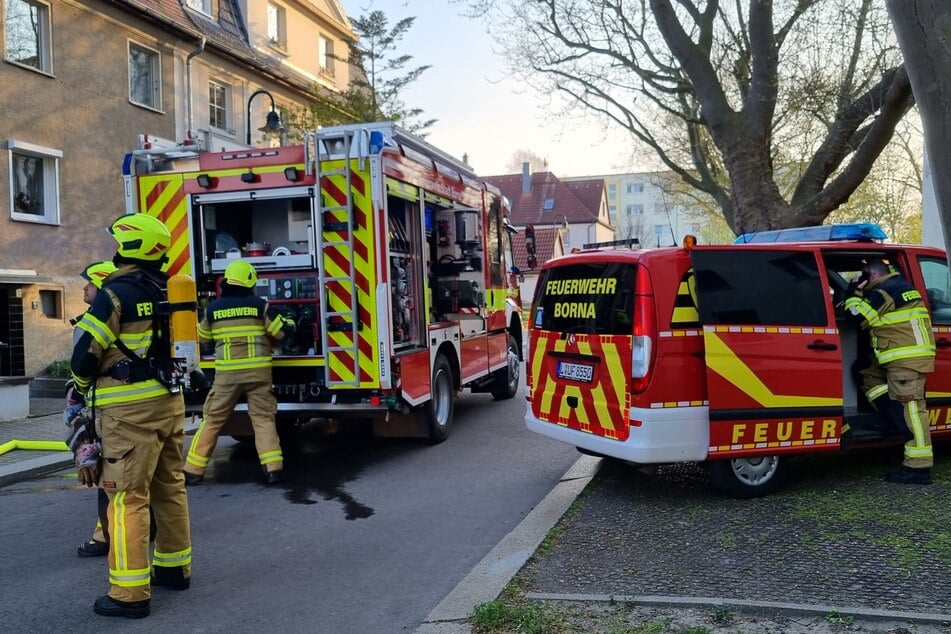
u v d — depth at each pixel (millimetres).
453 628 3916
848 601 3920
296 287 7512
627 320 5688
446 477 7297
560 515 5668
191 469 7105
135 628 4137
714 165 20719
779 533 5016
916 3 3021
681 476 6711
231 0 20953
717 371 5582
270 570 4969
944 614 3727
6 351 13523
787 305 5863
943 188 3105
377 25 21812
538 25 16500
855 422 6391
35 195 14336
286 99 22219
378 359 7164
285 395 7590
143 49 16875
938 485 6035
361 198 7137
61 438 9500
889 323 6102
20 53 13867
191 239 7605
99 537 5336
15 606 4457
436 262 9320
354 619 4203
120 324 4223
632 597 4074
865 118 11672
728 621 3789
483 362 10336
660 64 16078
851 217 24844
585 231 55375
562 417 6430
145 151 7617
